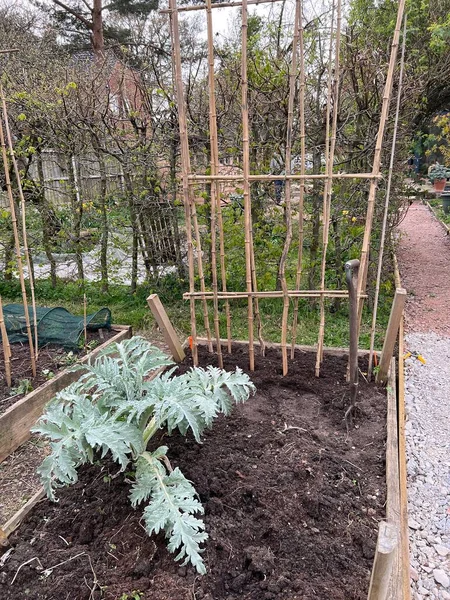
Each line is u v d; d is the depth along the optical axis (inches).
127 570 73.7
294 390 127.3
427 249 348.8
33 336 167.2
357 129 194.5
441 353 178.9
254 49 187.8
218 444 103.0
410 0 234.4
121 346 108.9
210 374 102.5
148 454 85.6
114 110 249.6
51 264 256.1
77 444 78.0
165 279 237.6
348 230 193.6
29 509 87.1
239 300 217.9
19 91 234.5
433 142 500.4
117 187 235.6
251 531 79.4
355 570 72.7
